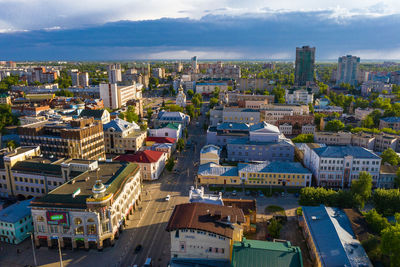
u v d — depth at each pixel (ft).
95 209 356.59
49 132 629.51
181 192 526.98
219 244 311.68
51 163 495.00
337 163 545.44
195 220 321.32
